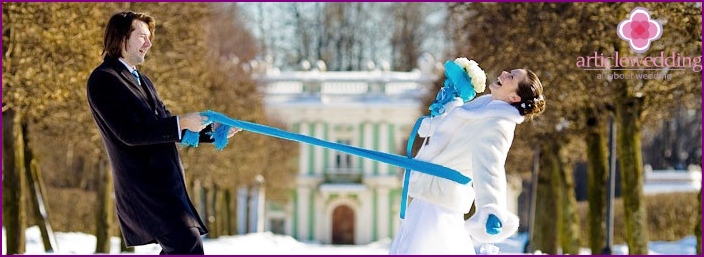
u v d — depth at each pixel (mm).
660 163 56781
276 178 54906
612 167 23766
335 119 60562
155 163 6859
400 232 7730
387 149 60438
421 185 7594
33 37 20828
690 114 54531
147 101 7008
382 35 69375
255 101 45969
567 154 32250
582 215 43781
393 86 61188
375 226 61062
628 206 22516
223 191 51938
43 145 42906
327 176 61281
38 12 20812
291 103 60188
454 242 7520
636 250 22375
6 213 22125
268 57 63250
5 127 22078
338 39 69375
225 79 39875
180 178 6973
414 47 68750
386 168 61094
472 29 25844
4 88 20766
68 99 23500
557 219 30172
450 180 7477
